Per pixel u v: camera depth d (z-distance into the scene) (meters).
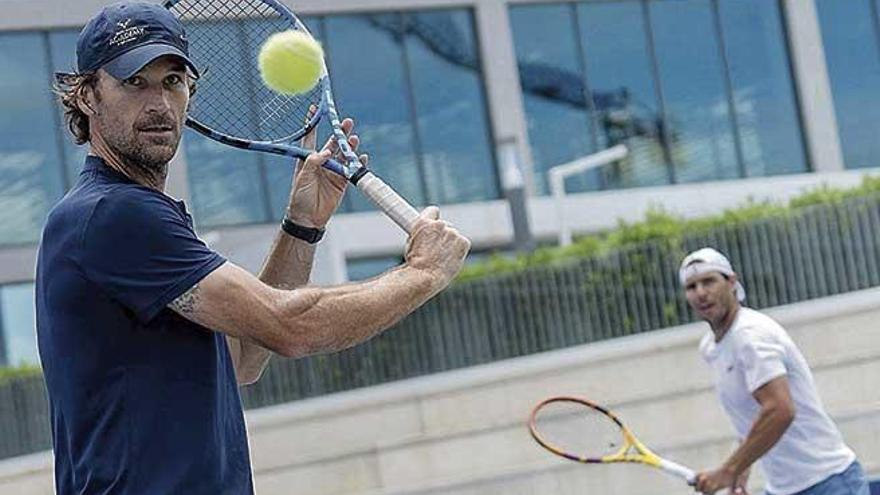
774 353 10.85
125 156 4.86
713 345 11.30
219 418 4.85
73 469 4.86
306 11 29.33
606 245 21.92
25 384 21.52
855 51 32.91
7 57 25.80
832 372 19.36
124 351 4.75
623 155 30.44
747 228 21.20
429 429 20.48
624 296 21.42
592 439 19.73
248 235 27.62
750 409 11.18
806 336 20.00
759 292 21.03
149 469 4.71
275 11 6.61
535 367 20.31
